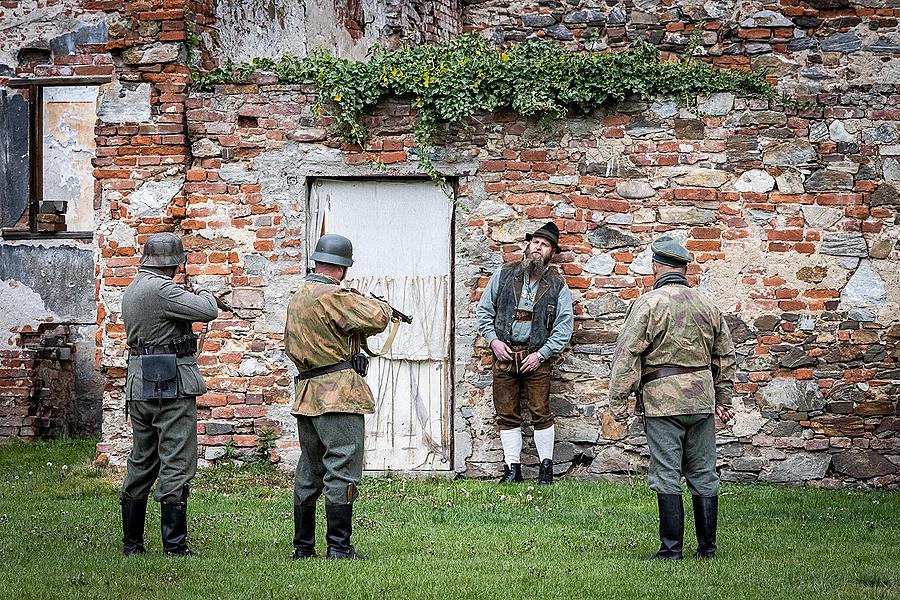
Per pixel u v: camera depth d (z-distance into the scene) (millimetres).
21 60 23250
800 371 15508
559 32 21156
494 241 15555
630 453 15375
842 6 17609
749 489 14922
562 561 10742
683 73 15531
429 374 15656
